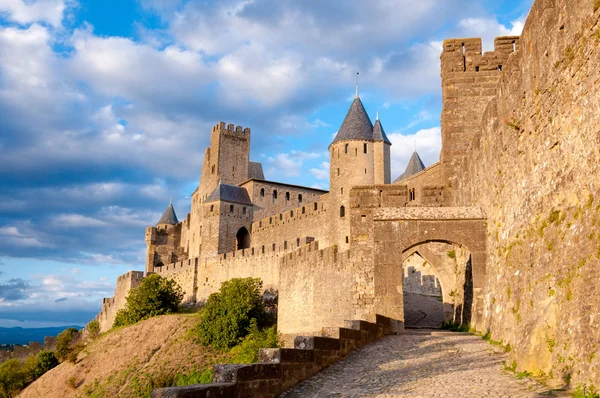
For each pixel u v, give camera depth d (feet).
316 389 48.52
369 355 61.26
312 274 168.55
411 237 82.33
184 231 448.24
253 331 187.11
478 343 65.72
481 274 79.00
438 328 104.73
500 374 48.42
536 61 55.98
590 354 39.32
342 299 145.38
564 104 49.11
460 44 107.65
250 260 287.28
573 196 47.26
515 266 61.26
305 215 305.32
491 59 106.32
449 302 108.68
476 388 43.91
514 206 63.93
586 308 41.29
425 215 82.64
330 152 304.50
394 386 47.34
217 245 347.15
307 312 169.27
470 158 90.07
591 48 43.78
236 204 359.25
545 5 53.36
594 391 37.35
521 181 61.21
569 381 41.11
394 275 81.71
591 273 41.52
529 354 47.88
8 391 246.27
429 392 44.16
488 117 77.87
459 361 55.57
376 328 72.84
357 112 308.19
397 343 68.08
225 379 44.57
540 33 54.75
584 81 45.14
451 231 81.20
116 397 180.34
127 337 221.87
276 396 47.19
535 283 53.52
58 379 212.84
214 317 200.44
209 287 320.50
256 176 428.97
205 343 196.54
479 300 79.00
